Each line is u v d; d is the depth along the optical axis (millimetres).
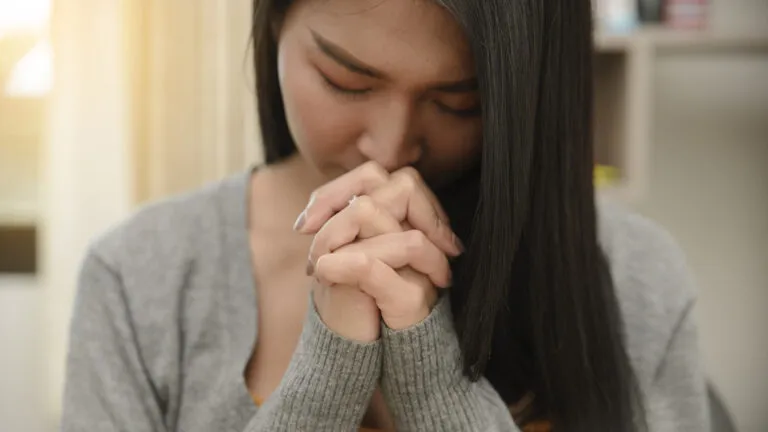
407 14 565
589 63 674
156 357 750
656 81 1800
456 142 649
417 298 614
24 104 1854
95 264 768
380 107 615
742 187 1845
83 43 1628
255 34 733
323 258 600
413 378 629
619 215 877
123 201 1654
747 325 1896
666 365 808
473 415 645
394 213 631
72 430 713
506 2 556
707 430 811
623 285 824
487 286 620
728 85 1807
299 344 646
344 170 675
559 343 704
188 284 770
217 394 728
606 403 719
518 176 591
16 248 1909
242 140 1585
